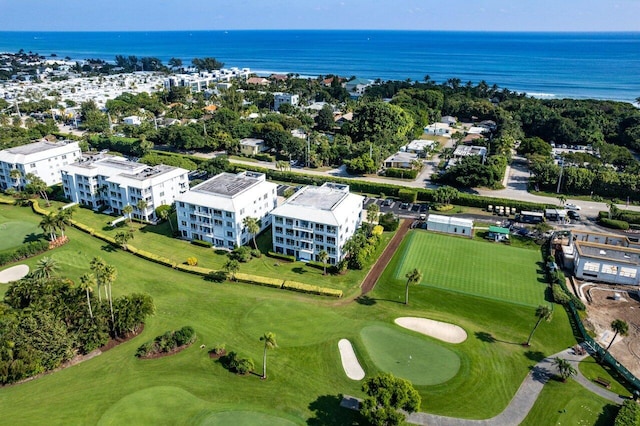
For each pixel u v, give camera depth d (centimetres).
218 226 14088
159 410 8012
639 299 11331
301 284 11819
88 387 8569
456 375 8819
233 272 11988
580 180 17888
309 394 8412
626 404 7944
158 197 16388
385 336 9962
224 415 7925
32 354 8781
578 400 8262
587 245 12638
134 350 9588
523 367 9094
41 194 18188
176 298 11469
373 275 12581
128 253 13812
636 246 13288
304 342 9781
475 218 16238
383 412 7044
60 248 14038
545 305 11138
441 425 7744
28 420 7819
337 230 12638
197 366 9119
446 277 12406
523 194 18288
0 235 14762
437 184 19525
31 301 10094
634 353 9475
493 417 7919
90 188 17000
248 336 10000
